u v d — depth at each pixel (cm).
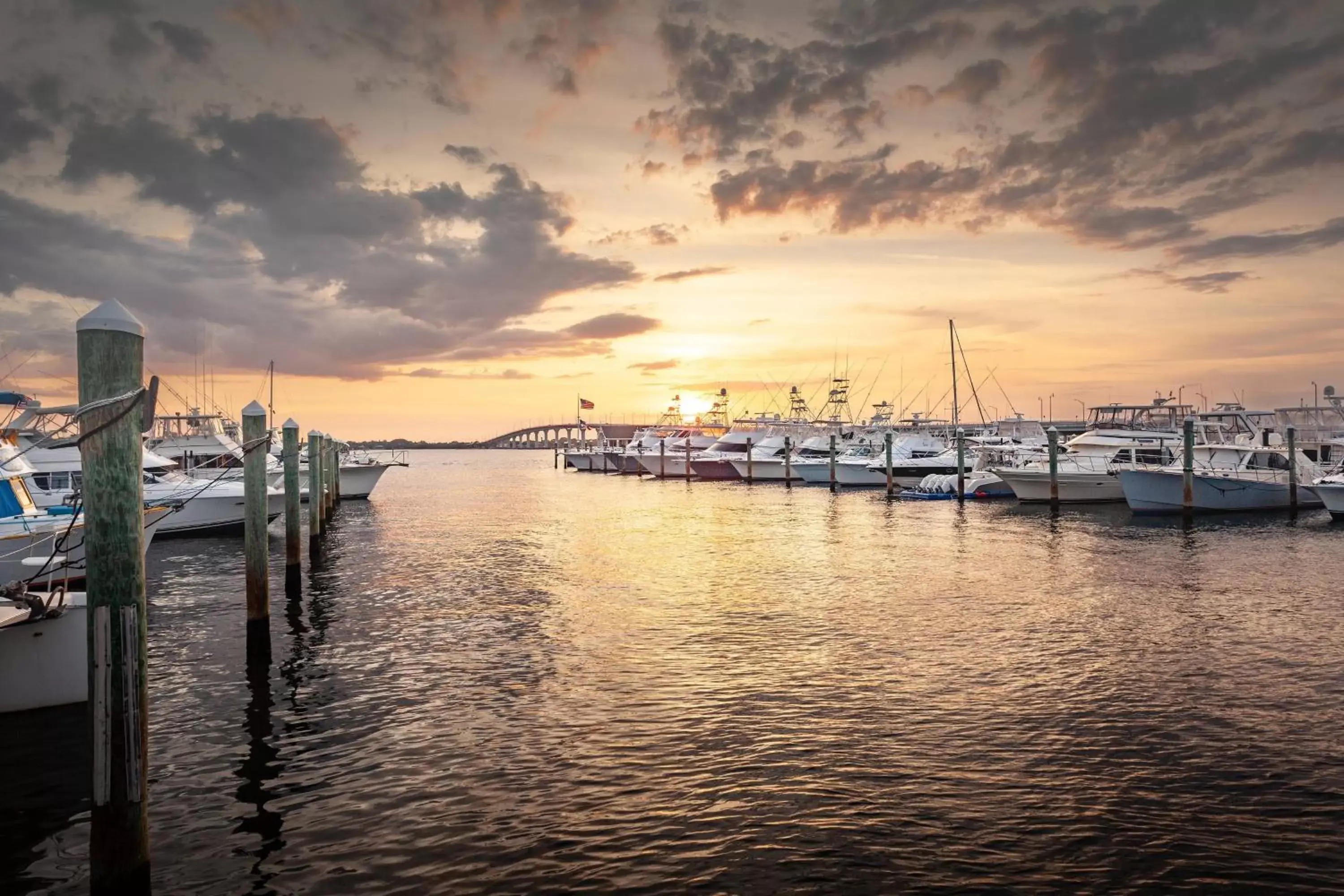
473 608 1927
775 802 909
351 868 786
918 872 770
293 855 810
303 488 4725
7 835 871
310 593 2141
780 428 7744
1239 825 852
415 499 5878
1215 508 4000
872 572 2377
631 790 941
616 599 2009
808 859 793
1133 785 945
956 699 1238
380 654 1529
